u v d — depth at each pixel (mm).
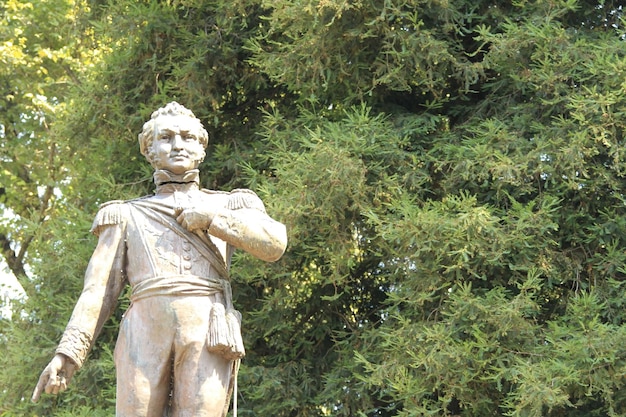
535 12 17172
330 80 17234
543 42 16656
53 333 18375
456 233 15617
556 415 15953
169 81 18156
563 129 16438
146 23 18312
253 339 17469
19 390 18078
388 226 15781
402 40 16641
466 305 15445
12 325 18375
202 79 18188
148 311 7566
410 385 15445
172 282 7590
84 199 19797
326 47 16844
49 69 25016
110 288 7789
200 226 7703
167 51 18609
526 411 14883
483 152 16328
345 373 16953
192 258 7699
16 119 25469
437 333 15398
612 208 16891
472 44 18109
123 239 7789
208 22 18672
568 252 16781
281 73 16922
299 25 16734
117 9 18734
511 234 15781
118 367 7578
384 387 16469
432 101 17938
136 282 7668
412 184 16641
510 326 15383
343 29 16797
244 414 17000
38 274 18453
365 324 17438
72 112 19312
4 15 24750
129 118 18484
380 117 17219
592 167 16406
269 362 17656
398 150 16734
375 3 16703
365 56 17250
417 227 15672
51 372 7477
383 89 17844
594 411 15383
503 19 17703
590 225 16828
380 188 16422
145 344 7527
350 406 16844
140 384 7477
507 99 17609
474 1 17719
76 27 20625
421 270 16031
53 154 24484
